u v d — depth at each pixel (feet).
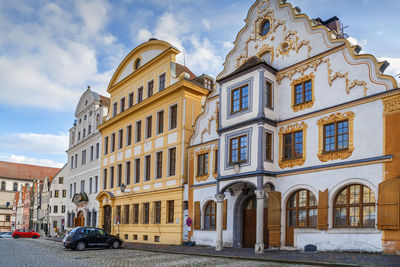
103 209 131.95
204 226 85.61
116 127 130.41
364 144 57.47
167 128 103.19
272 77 71.82
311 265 47.62
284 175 67.56
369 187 55.57
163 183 101.30
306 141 65.57
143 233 106.83
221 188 73.67
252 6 79.77
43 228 245.45
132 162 117.29
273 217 66.80
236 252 66.44
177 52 107.14
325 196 60.54
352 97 60.39
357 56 60.54
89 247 85.92
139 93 120.37
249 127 70.13
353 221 57.21
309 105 66.33
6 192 368.48
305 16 69.62
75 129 171.63
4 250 86.22
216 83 87.71
